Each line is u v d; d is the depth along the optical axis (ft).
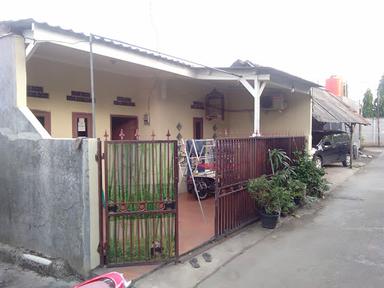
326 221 26.08
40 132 17.72
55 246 17.22
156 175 17.17
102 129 31.17
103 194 16.84
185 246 19.53
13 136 18.78
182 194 32.73
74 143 16.28
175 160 17.28
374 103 120.88
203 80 36.29
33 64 25.66
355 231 23.57
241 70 32.27
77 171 16.28
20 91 18.70
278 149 28.91
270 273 16.89
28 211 18.30
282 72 33.22
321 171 33.47
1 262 18.63
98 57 25.70
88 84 29.84
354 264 17.90
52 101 27.02
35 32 18.56
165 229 17.53
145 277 16.19
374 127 106.42
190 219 24.89
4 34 18.86
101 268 16.67
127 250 17.07
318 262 18.19
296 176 30.78
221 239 21.22
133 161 16.88
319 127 55.21
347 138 59.67
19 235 18.83
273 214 23.98
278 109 43.04
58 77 27.43
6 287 15.89
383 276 16.47
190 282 15.88
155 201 17.19
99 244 16.66
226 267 17.54
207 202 29.91
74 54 25.07
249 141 24.71
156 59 27.20
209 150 32.35
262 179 24.38
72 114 28.55
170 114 36.29
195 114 40.55
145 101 35.04
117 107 32.76
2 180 19.49
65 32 20.01
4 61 18.99
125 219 16.98
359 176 49.55
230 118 46.19
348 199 34.09
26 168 18.28
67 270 16.71
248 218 24.71
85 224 16.12
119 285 11.79
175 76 34.17
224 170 21.70
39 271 17.28
